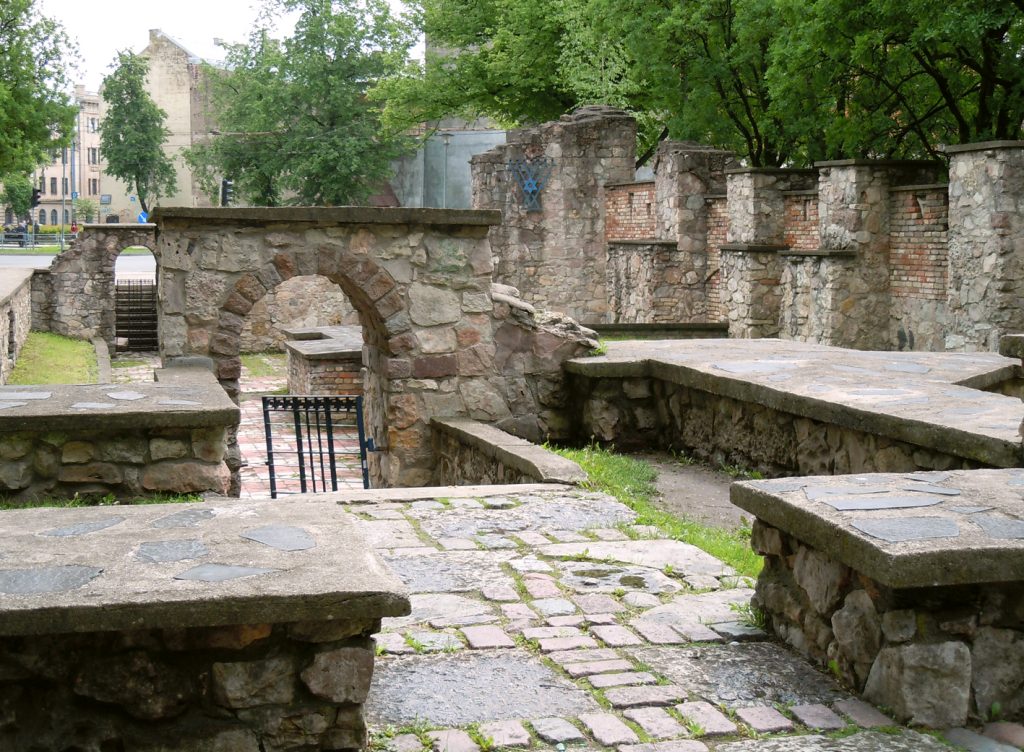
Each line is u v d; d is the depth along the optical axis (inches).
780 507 185.8
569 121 1136.8
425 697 167.0
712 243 935.0
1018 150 568.4
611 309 1045.2
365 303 444.8
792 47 724.7
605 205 1141.7
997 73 669.9
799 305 740.7
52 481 273.7
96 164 3449.8
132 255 2062.0
